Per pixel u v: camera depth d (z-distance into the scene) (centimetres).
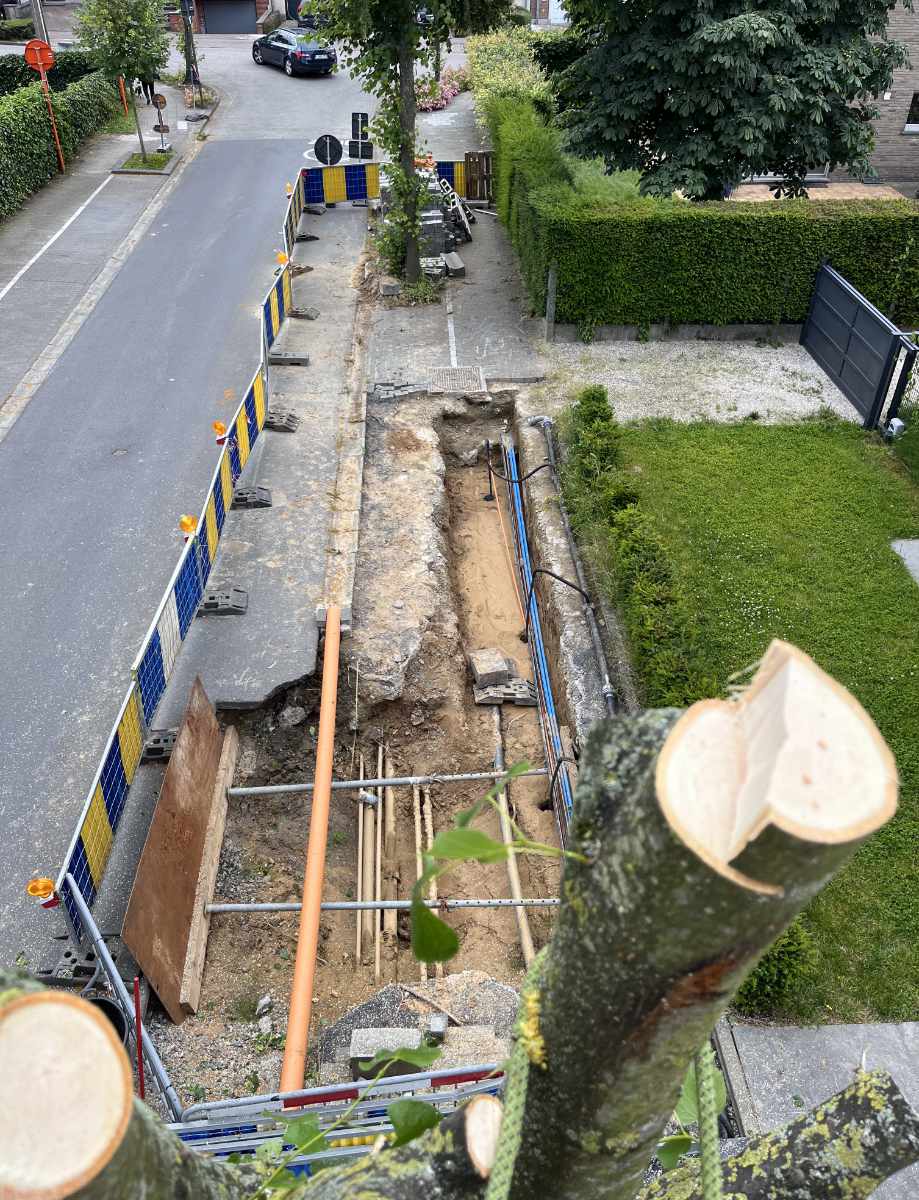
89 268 1998
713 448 1430
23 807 875
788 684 113
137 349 1695
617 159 1730
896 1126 202
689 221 1625
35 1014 112
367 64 1742
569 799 953
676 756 118
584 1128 156
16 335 1730
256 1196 193
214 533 1136
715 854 112
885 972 783
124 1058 115
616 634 1077
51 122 2447
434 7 1681
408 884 977
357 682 1066
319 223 2280
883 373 1442
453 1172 175
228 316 1823
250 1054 746
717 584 1171
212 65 3578
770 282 1678
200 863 864
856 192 2355
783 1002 753
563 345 1728
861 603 1150
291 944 868
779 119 1570
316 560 1198
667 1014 136
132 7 2438
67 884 717
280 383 1606
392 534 1275
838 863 111
